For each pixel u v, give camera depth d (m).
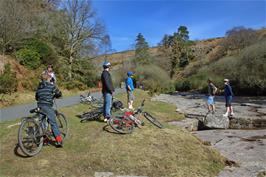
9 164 7.61
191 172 7.99
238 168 8.68
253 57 44.81
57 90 8.64
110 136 9.57
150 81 57.38
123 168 7.88
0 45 27.92
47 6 47.59
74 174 7.47
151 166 8.05
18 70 27.20
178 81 69.19
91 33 44.50
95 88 43.56
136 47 93.00
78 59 43.94
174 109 21.80
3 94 20.45
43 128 8.32
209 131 15.18
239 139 12.80
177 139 9.70
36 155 8.07
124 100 22.56
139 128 10.48
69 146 8.78
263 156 9.99
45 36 40.09
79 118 12.15
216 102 29.62
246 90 44.19
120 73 64.56
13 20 28.47
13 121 11.50
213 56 85.81
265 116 19.48
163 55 99.88
